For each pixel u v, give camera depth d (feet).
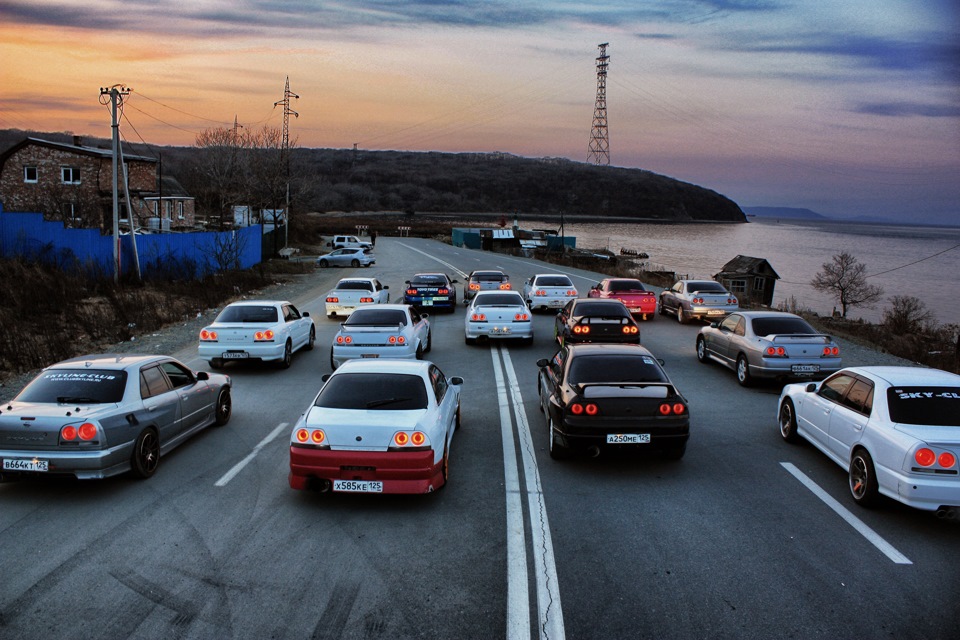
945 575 17.44
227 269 101.40
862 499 21.99
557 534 19.92
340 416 22.08
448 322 69.62
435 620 15.19
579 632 14.73
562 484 24.29
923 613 15.56
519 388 40.09
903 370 24.34
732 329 44.06
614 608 15.74
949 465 19.26
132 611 15.46
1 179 132.16
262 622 15.03
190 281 86.28
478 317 53.57
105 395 23.57
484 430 31.35
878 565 17.98
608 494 23.30
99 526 20.27
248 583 16.83
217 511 21.53
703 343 48.96
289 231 212.23
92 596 16.11
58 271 76.23
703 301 68.03
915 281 310.45
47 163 133.49
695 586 16.80
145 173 145.69
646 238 542.57
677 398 25.36
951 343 95.76
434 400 23.90
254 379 42.52
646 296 71.31
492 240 238.68
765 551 18.83
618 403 25.02
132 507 21.80
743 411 35.42
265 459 26.91
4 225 86.69
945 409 21.24
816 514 21.56
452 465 26.32
